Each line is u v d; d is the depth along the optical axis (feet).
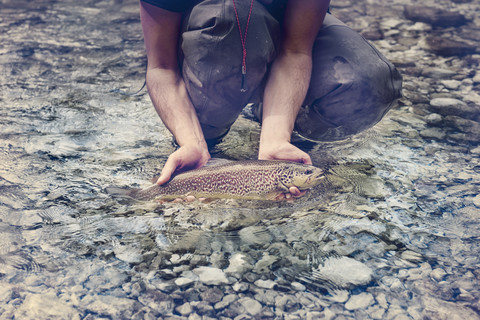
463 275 5.98
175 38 8.32
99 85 12.25
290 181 7.29
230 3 7.63
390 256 6.30
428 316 5.37
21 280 5.82
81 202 7.38
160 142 9.41
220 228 6.79
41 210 7.16
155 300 5.56
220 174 7.29
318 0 7.89
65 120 10.22
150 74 8.46
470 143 9.52
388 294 5.68
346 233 6.71
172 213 7.10
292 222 6.91
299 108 8.36
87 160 8.64
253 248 6.40
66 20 18.53
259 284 5.81
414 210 7.28
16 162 8.48
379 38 16.71
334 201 7.45
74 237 6.59
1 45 15.28
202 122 8.80
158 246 6.43
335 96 8.52
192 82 8.19
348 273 5.99
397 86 8.95
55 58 14.26
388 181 8.08
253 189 7.29
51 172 8.21
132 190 7.41
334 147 9.37
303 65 8.35
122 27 17.81
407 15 19.35
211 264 6.12
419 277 5.94
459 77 13.19
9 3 20.84
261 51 7.89
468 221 7.02
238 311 5.42
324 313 5.41
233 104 8.45
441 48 15.66
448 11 19.98
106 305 5.48
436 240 6.61
